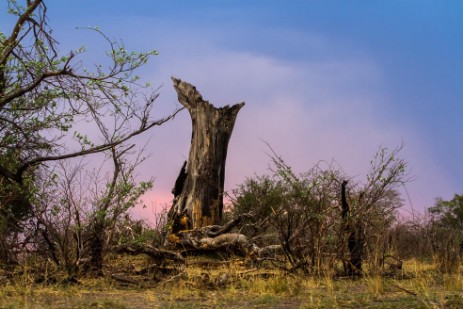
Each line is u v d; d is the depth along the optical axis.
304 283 9.98
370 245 12.65
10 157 12.28
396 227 14.05
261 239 15.20
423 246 14.21
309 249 11.88
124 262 13.06
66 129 12.26
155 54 11.83
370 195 12.14
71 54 11.53
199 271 11.64
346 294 8.80
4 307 7.53
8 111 12.14
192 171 20.08
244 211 18.97
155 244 14.27
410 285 10.07
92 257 11.20
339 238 11.90
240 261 13.10
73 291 9.23
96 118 11.98
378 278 9.70
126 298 8.69
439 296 8.23
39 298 8.48
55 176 11.35
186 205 19.72
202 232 17.20
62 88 11.89
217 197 20.11
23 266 10.61
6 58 11.82
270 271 11.84
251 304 8.02
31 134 12.32
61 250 10.97
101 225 11.32
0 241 11.25
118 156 11.77
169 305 7.80
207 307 7.69
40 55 11.98
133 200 11.59
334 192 12.31
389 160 12.21
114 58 11.62
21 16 12.52
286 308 7.59
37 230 11.43
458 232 14.30
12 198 11.72
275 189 13.11
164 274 11.53
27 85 12.16
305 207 11.97
